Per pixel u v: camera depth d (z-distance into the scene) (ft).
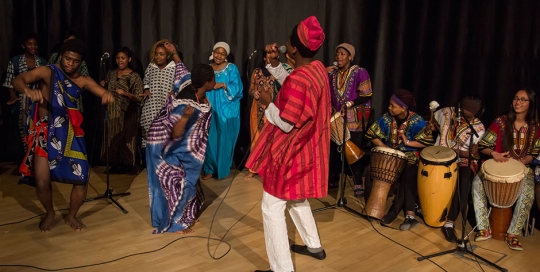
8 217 12.28
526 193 11.70
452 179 12.14
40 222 11.84
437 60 16.93
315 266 10.08
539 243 11.85
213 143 16.33
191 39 17.20
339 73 15.24
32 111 11.03
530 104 12.12
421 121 13.30
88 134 17.39
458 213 12.44
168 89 16.08
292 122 8.28
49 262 9.85
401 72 17.65
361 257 10.64
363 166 15.48
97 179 16.05
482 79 16.14
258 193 15.17
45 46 16.78
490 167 11.60
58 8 16.37
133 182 15.87
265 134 8.94
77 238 11.13
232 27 17.38
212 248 10.84
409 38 17.48
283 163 8.64
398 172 12.84
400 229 12.41
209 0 17.08
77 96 11.09
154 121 11.52
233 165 18.35
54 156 10.89
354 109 15.01
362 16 17.63
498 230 11.87
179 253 10.52
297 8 17.54
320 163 8.87
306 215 10.12
